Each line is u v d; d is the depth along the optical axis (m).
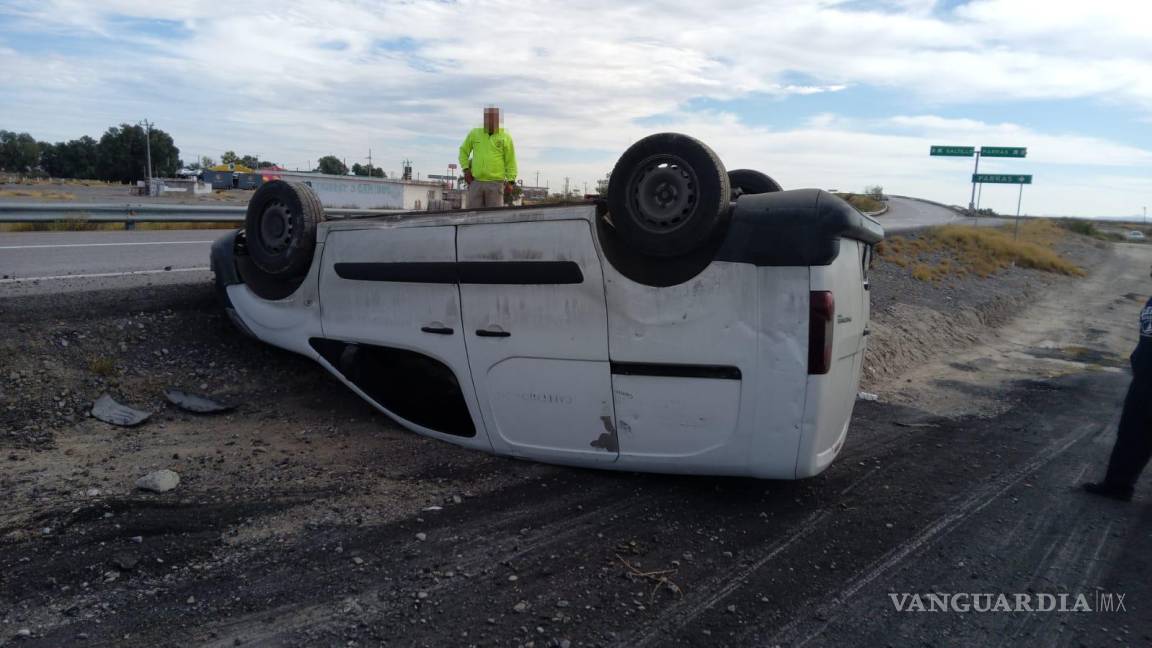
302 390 6.30
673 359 4.29
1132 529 4.59
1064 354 12.38
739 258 4.11
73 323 6.32
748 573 3.79
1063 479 5.53
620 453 4.61
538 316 4.61
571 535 4.09
